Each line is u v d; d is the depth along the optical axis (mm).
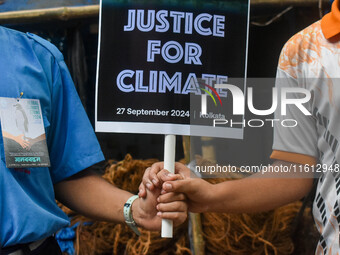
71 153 1734
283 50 1826
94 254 2494
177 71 1761
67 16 2479
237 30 1796
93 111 2654
